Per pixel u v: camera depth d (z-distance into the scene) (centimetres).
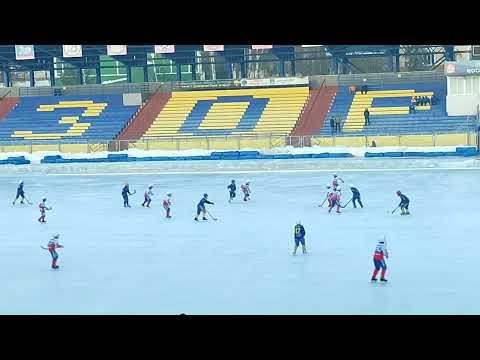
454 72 6544
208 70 10688
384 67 10862
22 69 8462
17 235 2911
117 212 3488
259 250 2402
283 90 7644
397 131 6475
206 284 1933
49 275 2123
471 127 6272
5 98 8250
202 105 7631
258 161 5922
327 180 4588
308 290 1828
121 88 8106
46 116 7781
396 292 1780
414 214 3080
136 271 2134
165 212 3444
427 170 4988
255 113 7288
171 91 7981
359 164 5319
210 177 5038
